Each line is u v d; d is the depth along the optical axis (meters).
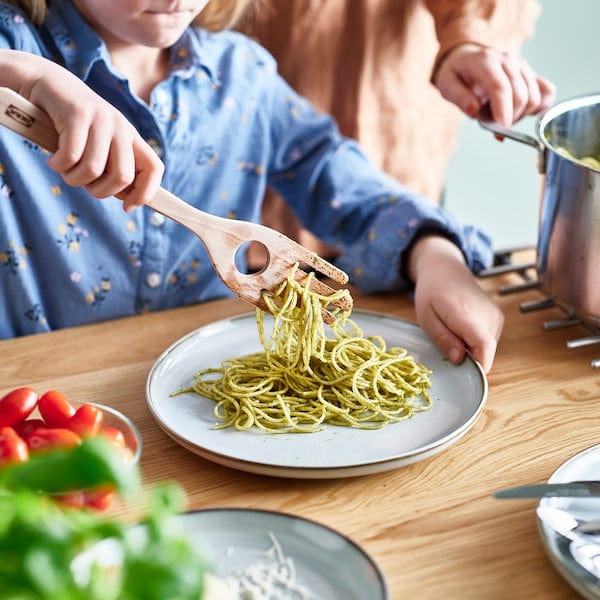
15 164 1.21
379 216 1.23
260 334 0.92
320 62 1.67
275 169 1.44
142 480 0.78
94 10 1.16
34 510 0.43
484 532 0.71
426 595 0.65
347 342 0.94
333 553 0.65
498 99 1.21
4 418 0.74
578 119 1.08
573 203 0.96
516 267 1.18
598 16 2.63
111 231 1.28
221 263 0.87
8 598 0.41
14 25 1.19
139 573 0.42
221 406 0.88
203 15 1.35
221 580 0.64
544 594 0.65
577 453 0.80
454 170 2.64
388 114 1.77
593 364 0.96
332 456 0.79
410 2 1.67
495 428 0.86
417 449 0.77
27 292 1.27
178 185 1.34
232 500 0.76
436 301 1.02
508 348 1.01
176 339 1.04
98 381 0.94
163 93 1.29
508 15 1.43
